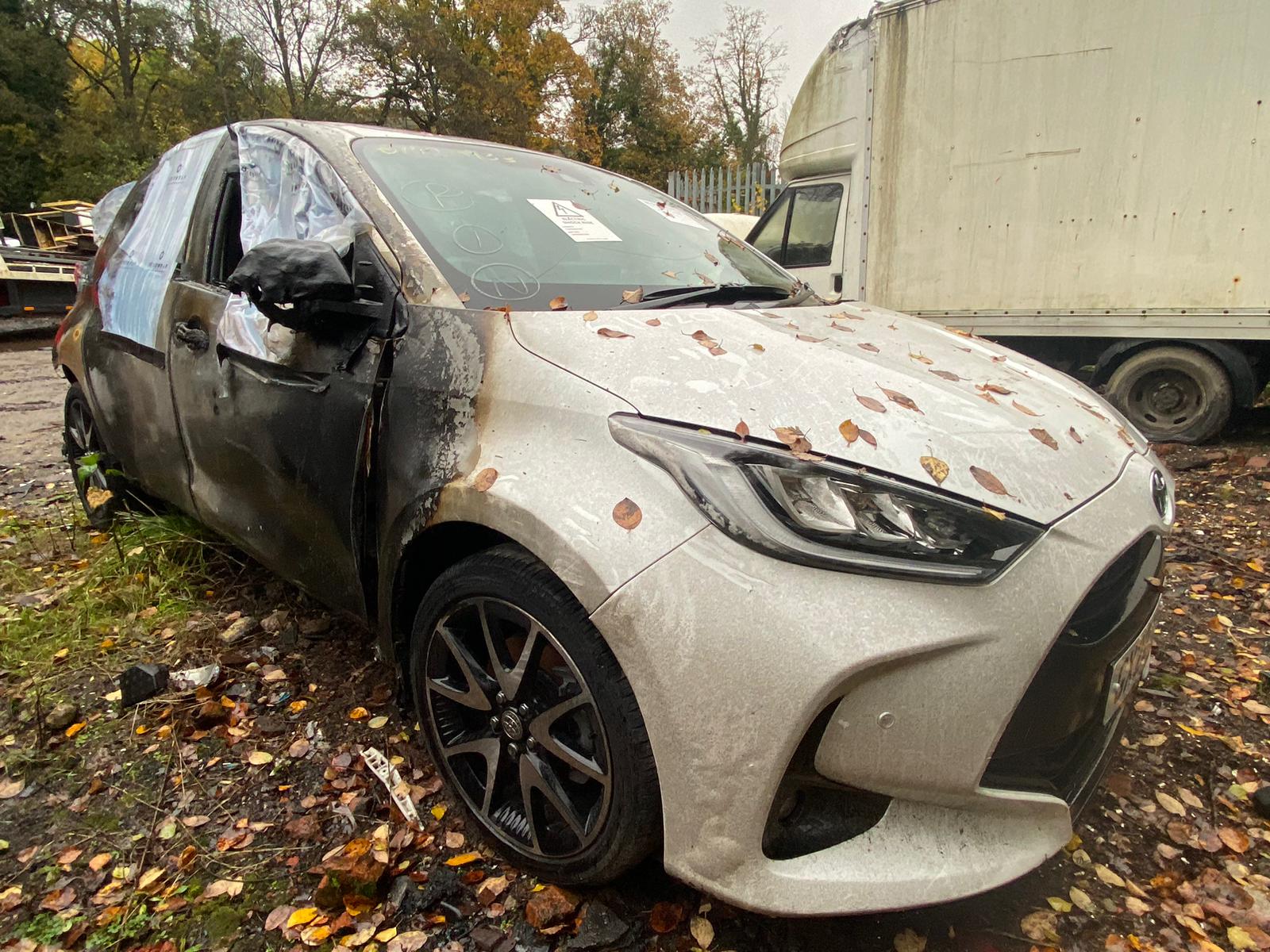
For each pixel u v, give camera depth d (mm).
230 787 2170
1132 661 1860
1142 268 5715
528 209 2508
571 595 1630
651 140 38656
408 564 2004
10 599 3244
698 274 2570
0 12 34344
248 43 28500
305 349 2213
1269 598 3355
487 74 33438
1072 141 5809
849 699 1427
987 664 1452
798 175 7488
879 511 1494
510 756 1842
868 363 1948
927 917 1783
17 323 12969
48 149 33406
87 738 2377
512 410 1776
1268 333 5375
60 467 5430
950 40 6164
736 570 1449
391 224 2158
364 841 1938
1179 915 1807
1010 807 1589
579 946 1674
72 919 1763
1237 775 2275
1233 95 5219
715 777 1451
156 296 3039
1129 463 1943
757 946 1687
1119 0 5484
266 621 2998
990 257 6273
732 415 1609
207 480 2826
